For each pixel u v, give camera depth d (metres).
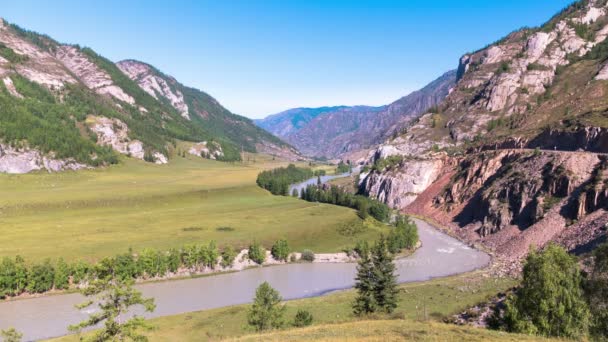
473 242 153.00
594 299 44.12
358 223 173.12
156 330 75.31
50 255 115.81
